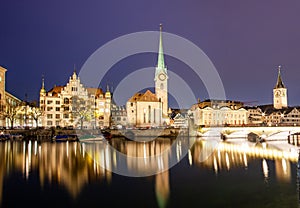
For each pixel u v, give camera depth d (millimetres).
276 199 34594
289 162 64625
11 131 132875
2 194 35719
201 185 41562
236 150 91750
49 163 58500
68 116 167500
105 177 46344
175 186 41062
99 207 31469
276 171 52875
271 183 42844
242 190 38781
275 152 85812
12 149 83625
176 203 33062
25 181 42531
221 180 45031
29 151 78688
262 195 36312
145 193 36906
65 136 121250
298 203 33031
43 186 39750
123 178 45656
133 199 34344
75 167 54469
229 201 33875
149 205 32312
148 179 45500
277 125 151250
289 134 140000
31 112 157500
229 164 61656
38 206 31516
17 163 58125
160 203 33000
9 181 42469
